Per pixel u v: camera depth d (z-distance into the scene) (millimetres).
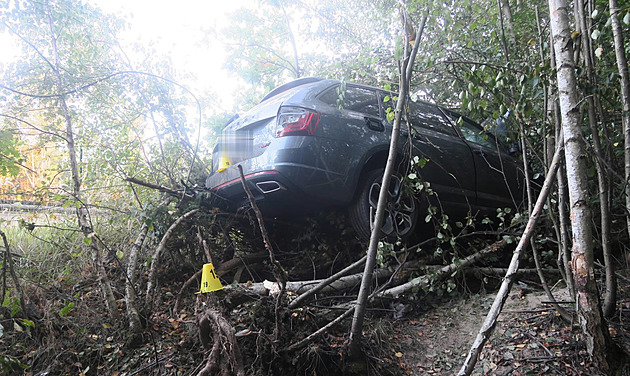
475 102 3363
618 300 3244
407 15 3246
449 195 4414
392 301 3820
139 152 5680
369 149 3834
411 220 3975
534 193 5168
